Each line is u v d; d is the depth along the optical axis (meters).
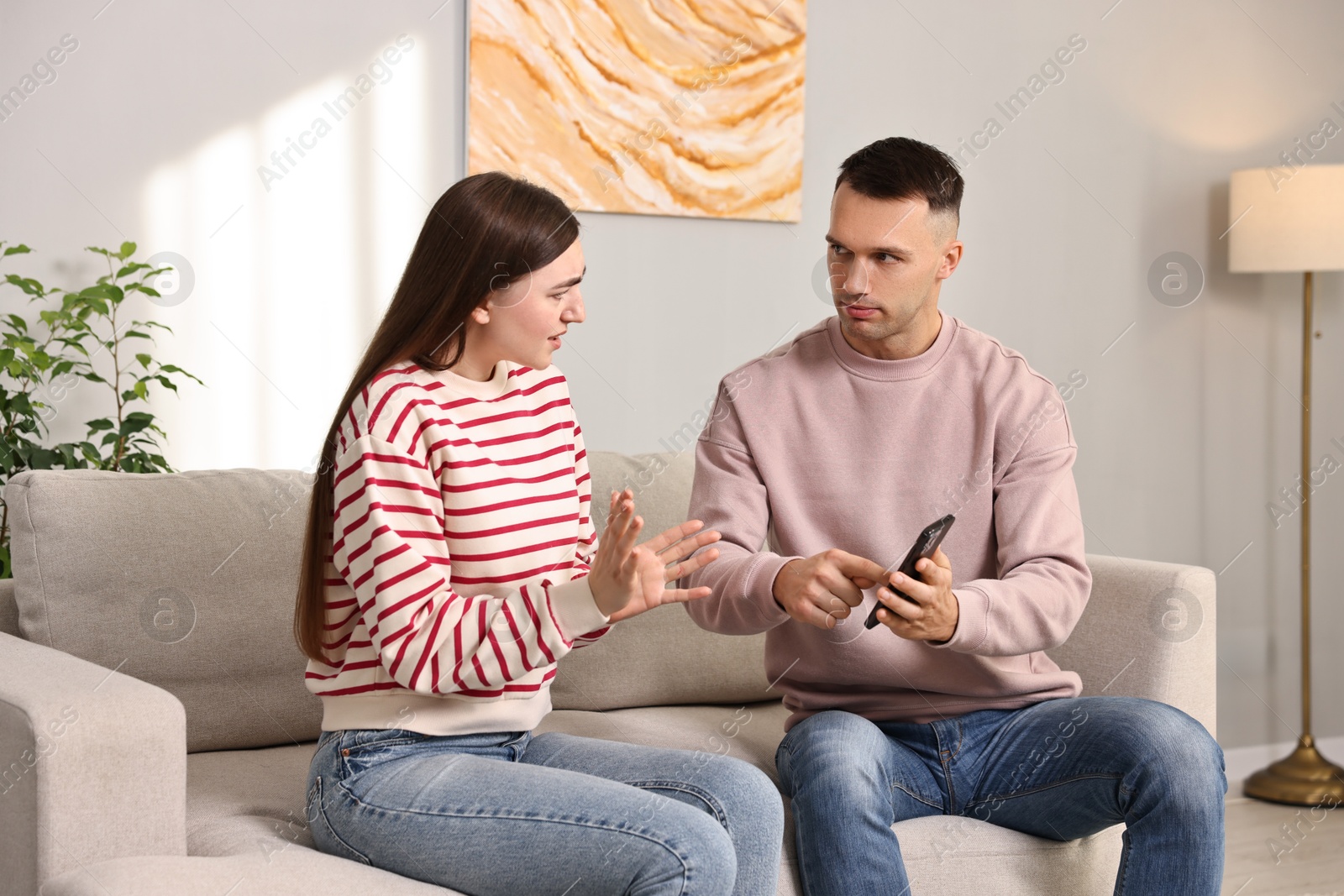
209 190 2.40
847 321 1.59
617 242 2.71
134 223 2.35
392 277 2.55
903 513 1.60
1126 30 3.17
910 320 1.58
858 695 1.58
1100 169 3.16
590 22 2.64
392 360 1.29
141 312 2.37
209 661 1.62
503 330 1.30
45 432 2.31
